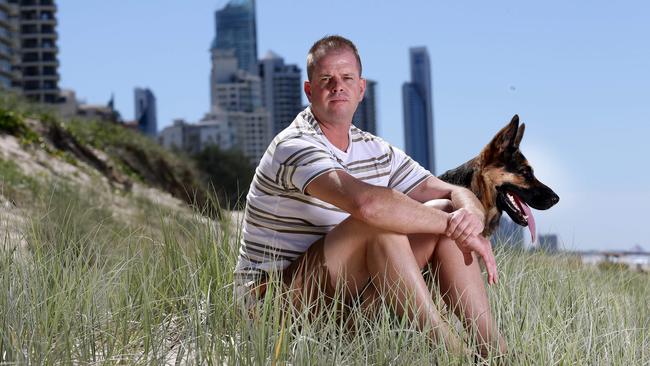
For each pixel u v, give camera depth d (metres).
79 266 4.06
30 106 16.42
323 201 3.86
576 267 5.19
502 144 5.12
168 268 4.26
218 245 4.39
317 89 4.07
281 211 3.98
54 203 7.18
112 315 3.74
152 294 3.92
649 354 3.88
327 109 4.06
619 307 4.43
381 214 3.64
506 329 3.96
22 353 3.23
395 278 3.65
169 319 3.89
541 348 3.55
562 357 3.51
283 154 3.89
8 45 101.75
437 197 4.38
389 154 4.35
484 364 3.51
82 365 3.32
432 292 3.93
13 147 13.61
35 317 3.51
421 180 4.41
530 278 4.62
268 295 3.59
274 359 3.30
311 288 3.71
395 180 4.40
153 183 18.69
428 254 3.90
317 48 4.10
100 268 4.21
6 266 3.89
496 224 5.17
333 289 3.84
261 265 3.98
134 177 17.56
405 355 3.42
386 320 3.55
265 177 3.97
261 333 3.37
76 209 7.07
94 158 16.30
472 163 5.22
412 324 3.56
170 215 4.91
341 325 3.63
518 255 4.98
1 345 3.34
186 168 20.52
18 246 4.20
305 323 3.48
